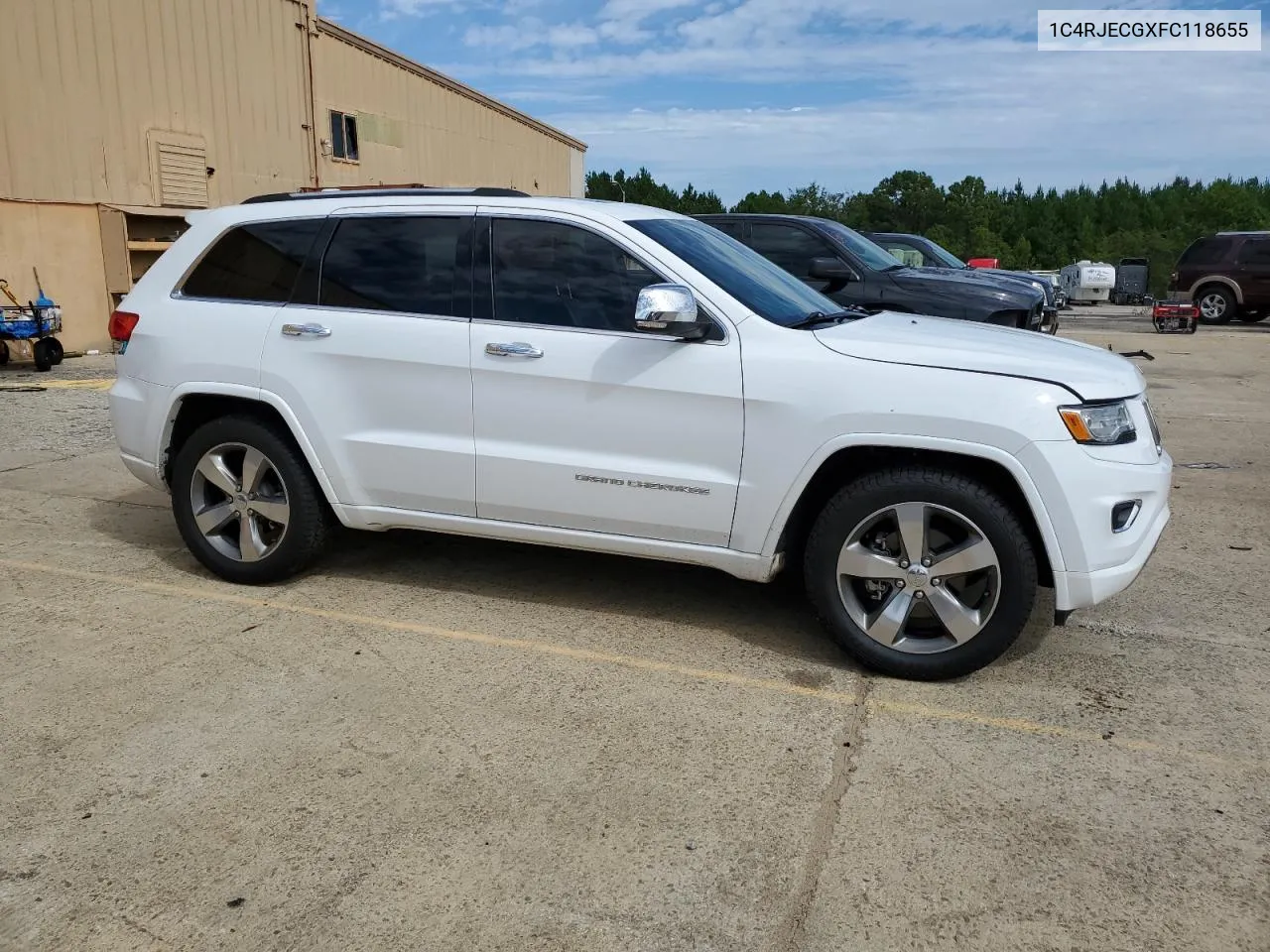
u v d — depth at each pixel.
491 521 4.44
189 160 15.27
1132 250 89.38
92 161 13.77
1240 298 21.88
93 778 3.17
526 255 4.32
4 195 12.67
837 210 100.12
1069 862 2.81
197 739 3.42
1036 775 3.25
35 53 12.90
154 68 14.59
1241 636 4.41
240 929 2.52
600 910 2.60
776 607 4.72
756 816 3.02
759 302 4.14
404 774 3.22
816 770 3.28
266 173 17.00
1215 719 3.64
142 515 6.12
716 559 4.12
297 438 4.59
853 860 2.81
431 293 4.44
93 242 13.87
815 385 3.84
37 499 6.45
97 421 9.03
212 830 2.92
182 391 4.77
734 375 3.94
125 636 4.29
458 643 4.26
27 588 4.84
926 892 2.68
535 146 29.97
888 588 3.94
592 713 3.64
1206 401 11.02
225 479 4.82
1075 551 3.66
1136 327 22.55
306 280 4.65
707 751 3.39
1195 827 2.97
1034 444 3.61
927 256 12.32
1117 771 3.28
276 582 4.91
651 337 4.05
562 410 4.18
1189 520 6.28
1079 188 120.12
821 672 4.02
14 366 12.65
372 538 5.66
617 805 3.06
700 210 95.88
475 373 4.29
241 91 16.27
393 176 21.34
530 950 2.46
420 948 2.46
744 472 3.97
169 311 4.88
